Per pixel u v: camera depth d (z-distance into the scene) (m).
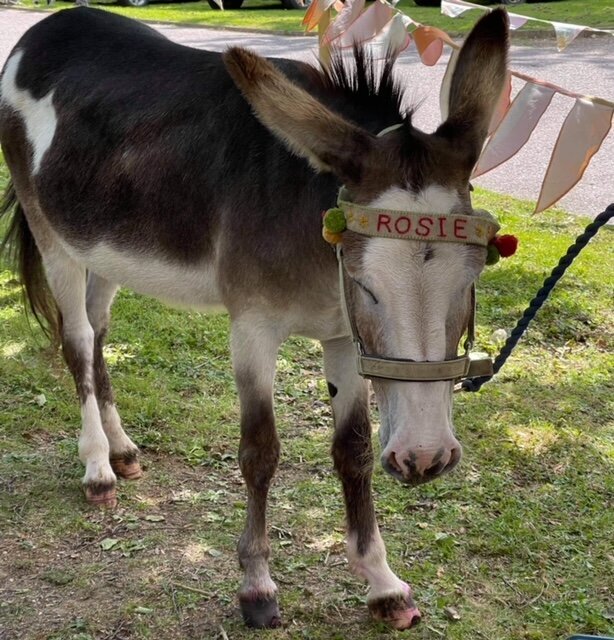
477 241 2.24
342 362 2.99
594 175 7.87
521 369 4.77
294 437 4.16
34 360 4.73
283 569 3.26
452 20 13.21
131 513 3.60
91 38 3.57
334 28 2.70
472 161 2.31
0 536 3.42
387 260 2.18
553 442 4.11
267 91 2.26
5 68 3.83
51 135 3.50
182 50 3.36
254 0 20.08
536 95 2.48
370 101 2.66
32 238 3.92
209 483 3.83
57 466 3.89
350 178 2.30
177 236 3.08
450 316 2.23
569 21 13.27
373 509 3.05
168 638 2.92
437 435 2.21
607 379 4.70
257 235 2.75
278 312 2.81
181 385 4.57
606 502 3.69
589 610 3.07
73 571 3.23
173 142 3.06
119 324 5.12
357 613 3.05
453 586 3.19
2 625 2.95
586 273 5.91
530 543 3.41
